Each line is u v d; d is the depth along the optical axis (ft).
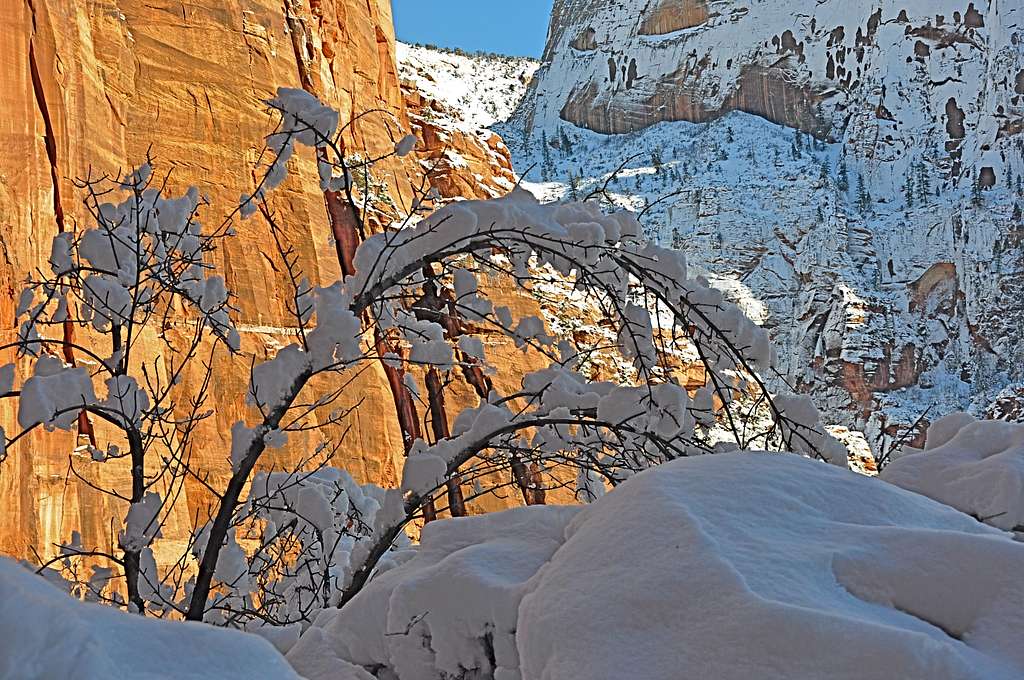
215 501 36.37
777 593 7.59
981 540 8.12
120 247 17.53
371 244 17.72
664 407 17.54
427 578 10.27
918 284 368.27
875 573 8.05
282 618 18.54
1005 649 7.30
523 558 10.37
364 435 43.52
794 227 369.50
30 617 5.19
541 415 19.06
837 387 334.03
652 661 7.38
